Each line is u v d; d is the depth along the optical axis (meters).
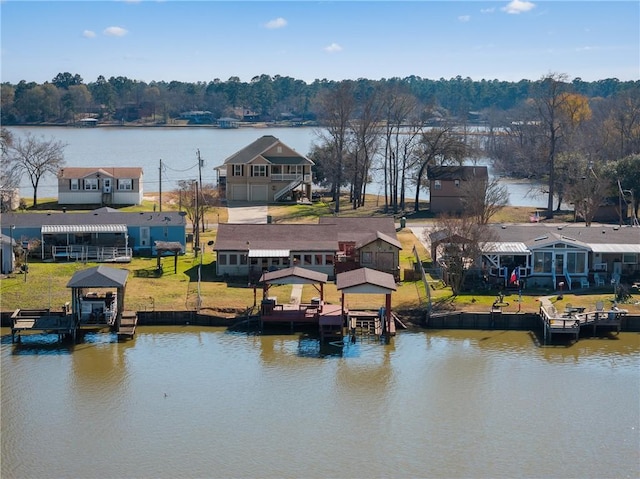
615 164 109.19
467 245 70.88
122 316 62.25
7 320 63.41
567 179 114.31
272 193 117.25
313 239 76.06
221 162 184.88
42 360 56.66
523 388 52.84
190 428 46.81
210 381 53.31
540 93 165.62
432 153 113.62
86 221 81.12
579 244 72.06
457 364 56.78
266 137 120.38
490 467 42.94
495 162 172.12
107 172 109.19
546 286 72.00
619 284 70.38
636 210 106.25
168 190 138.25
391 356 58.16
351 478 41.66
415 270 75.19
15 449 44.31
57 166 119.88
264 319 62.66
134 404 49.78
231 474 41.88
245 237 75.81
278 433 46.38
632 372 55.62
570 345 60.81
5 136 153.00
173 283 71.44
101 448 44.50
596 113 196.25
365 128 118.25
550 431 47.00
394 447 44.94
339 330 60.66
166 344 59.88
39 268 74.88
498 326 64.12
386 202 113.50
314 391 52.03
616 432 46.91
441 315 63.84
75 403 49.84
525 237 75.44
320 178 131.50
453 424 47.75
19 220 80.62
